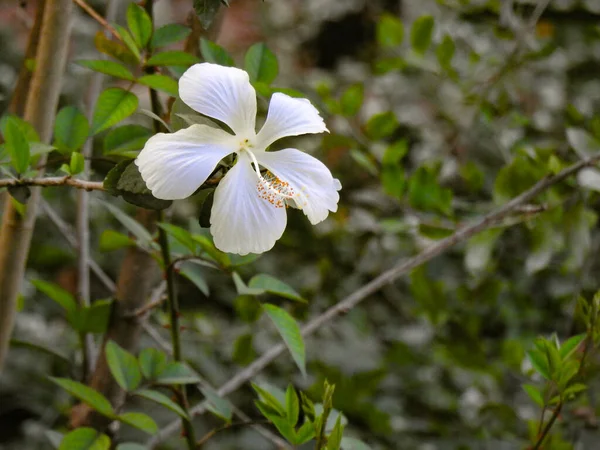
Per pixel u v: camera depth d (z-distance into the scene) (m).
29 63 1.08
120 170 0.87
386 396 1.67
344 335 1.77
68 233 1.23
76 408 1.14
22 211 1.00
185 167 0.84
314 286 1.76
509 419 1.37
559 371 0.99
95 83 1.20
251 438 1.79
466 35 1.78
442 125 1.96
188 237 0.99
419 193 1.29
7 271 1.03
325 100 1.48
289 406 0.96
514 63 1.53
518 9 1.67
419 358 1.69
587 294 1.39
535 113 1.82
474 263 1.28
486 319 1.63
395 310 1.96
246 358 1.26
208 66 0.87
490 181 1.70
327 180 0.87
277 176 0.86
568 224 1.25
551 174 1.18
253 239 0.85
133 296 1.13
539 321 1.61
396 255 1.77
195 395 1.80
